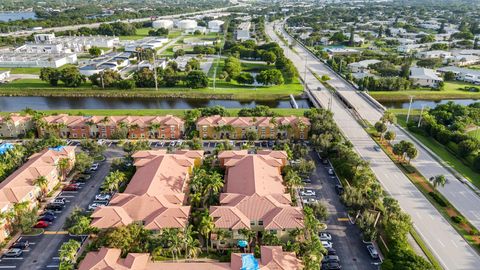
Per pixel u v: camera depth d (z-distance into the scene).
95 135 163.62
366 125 178.38
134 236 89.19
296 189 121.38
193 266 81.94
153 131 160.62
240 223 93.81
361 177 109.50
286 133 162.75
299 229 92.62
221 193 107.56
